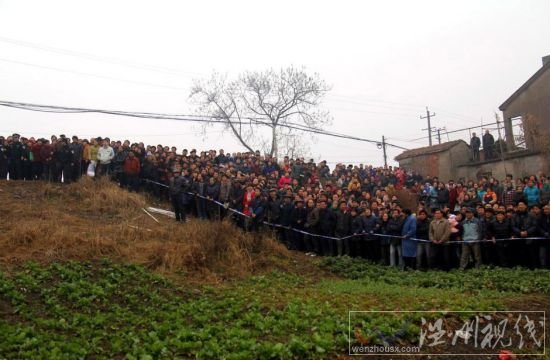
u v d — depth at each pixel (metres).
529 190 19.78
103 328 9.74
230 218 18.73
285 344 9.09
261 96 46.88
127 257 14.58
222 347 8.91
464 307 11.38
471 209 18.09
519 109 34.88
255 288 13.66
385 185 25.97
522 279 14.48
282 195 19.81
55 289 11.48
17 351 8.34
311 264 17.16
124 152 22.86
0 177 22.25
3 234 15.11
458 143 38.94
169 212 21.30
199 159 23.09
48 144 22.69
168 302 11.71
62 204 20.16
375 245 18.22
